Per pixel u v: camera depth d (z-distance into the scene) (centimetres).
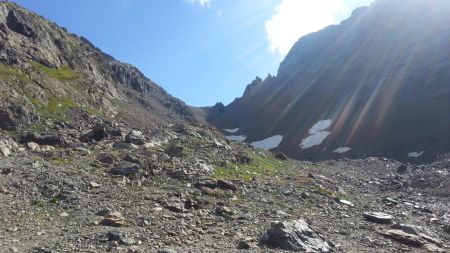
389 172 8588
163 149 5441
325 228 2844
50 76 10169
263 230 2512
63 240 1958
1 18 11144
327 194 4316
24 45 11050
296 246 2206
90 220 2375
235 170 4938
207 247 2050
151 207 2767
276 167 6378
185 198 3130
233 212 2912
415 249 2566
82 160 4141
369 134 16525
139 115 13550
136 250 1839
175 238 2141
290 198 3841
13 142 4581
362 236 2748
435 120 15438
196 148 5891
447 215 3969
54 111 8012
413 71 19012
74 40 16488
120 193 3058
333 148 16650
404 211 4138
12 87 7900
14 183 2916
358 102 19525
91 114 8888
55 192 2867
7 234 1998
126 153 4691
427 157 13438
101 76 15538
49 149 4800
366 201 4597
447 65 17625
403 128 15912
